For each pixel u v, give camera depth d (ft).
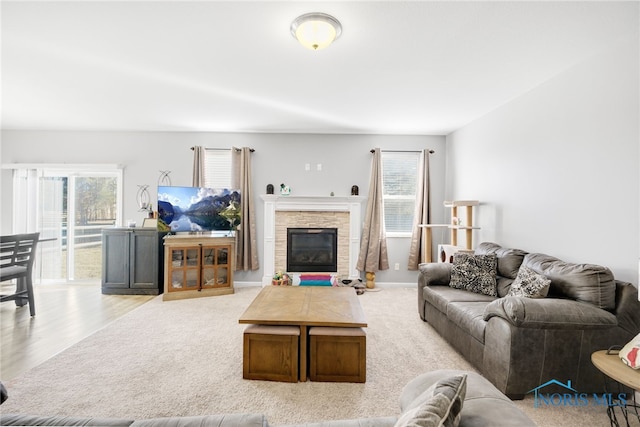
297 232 16.51
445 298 9.66
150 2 6.27
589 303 6.86
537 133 10.19
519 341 6.56
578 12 6.46
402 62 8.78
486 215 13.14
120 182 16.60
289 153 16.81
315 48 7.27
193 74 9.66
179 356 8.52
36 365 7.96
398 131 16.35
